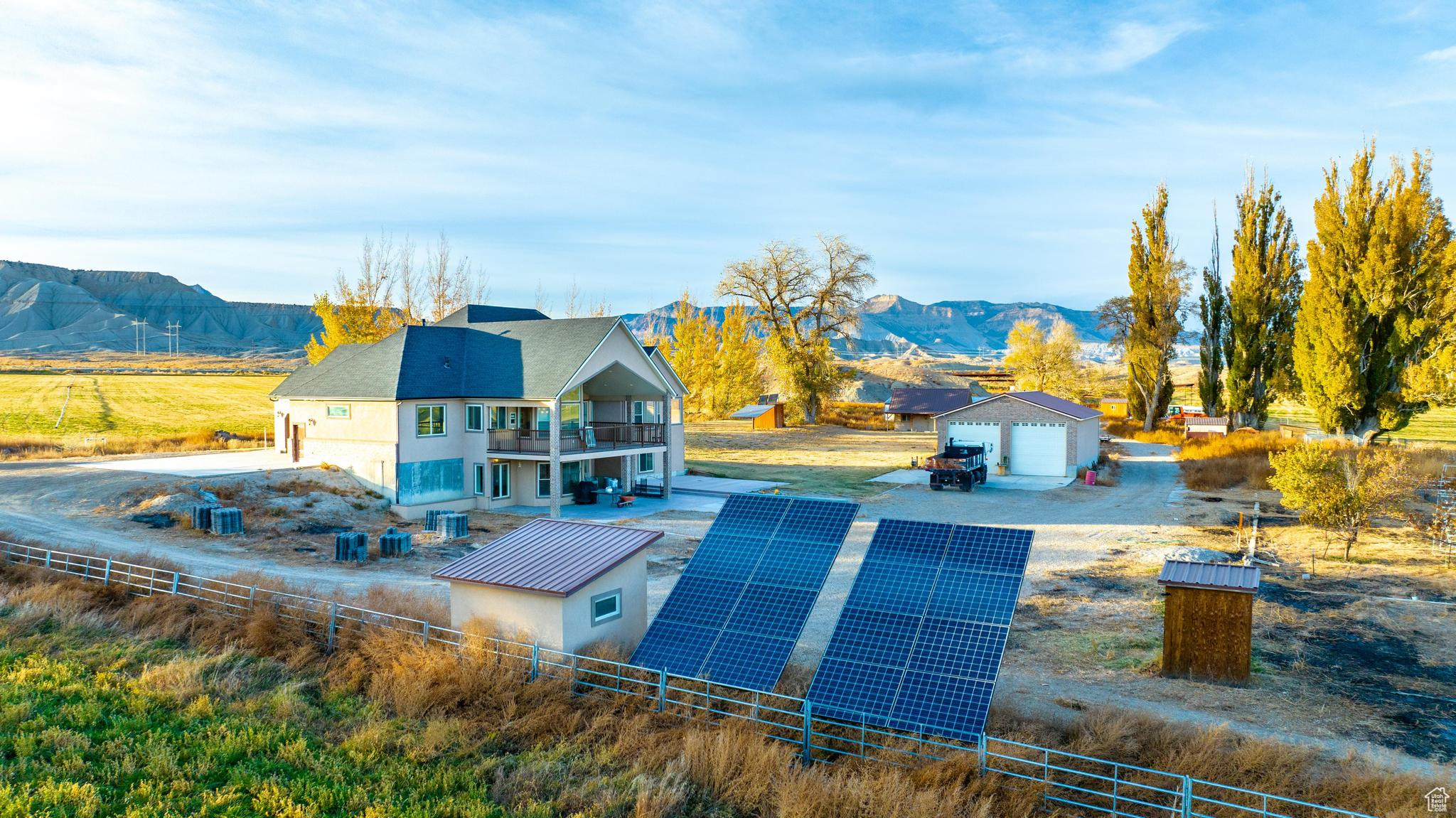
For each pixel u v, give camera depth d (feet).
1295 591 77.92
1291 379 196.75
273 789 41.27
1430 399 144.15
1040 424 162.91
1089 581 82.69
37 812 38.22
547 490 127.13
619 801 40.60
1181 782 42.01
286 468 121.29
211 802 40.19
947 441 171.12
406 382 117.08
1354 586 79.05
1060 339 325.83
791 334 279.69
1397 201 148.05
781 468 171.73
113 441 173.68
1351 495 93.86
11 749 44.88
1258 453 161.38
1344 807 39.29
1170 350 251.39
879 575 56.39
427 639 58.29
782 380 281.95
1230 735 47.60
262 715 50.42
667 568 88.38
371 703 52.13
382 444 116.06
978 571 54.49
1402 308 149.07
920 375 429.79
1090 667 59.93
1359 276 150.82
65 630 63.77
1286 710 52.29
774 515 64.69
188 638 63.98
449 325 140.67
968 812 39.50
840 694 48.75
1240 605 56.85
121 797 40.78
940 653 49.37
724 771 43.27
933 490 143.33
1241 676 56.80
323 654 60.64
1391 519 107.96
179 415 256.52
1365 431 154.51
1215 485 142.72
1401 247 147.43
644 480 141.28
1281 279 204.85
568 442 123.03
